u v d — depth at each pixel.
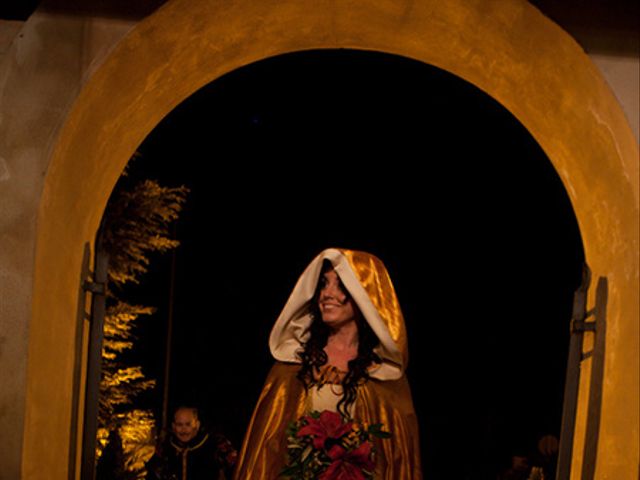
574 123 4.25
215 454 6.63
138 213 9.52
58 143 3.88
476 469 13.92
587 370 4.39
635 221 3.86
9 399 3.79
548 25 3.91
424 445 14.30
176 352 14.34
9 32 3.90
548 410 13.80
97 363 4.54
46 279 3.97
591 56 3.86
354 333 4.92
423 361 14.37
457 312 14.20
